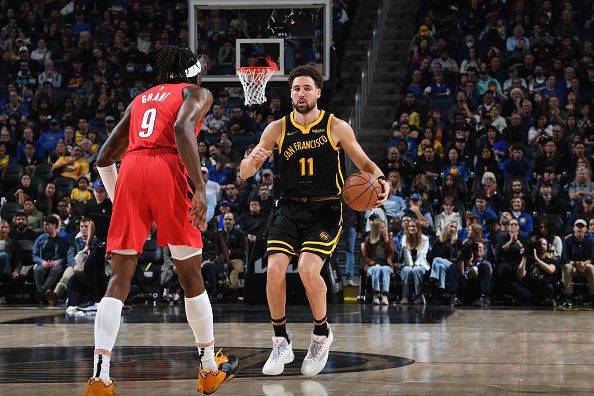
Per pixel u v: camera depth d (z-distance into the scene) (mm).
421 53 22844
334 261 16281
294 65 18062
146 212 5363
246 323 11969
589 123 19781
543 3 23734
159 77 5793
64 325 12008
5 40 25109
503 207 17438
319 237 6559
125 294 5328
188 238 5367
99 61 23922
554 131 18562
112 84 23531
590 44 22344
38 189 19125
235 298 17016
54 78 23766
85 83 23188
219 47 18188
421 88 21891
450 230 16297
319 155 6664
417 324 11742
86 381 6473
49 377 6703
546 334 10242
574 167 17953
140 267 16844
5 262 16906
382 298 16016
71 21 25984
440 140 19484
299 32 18047
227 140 19625
